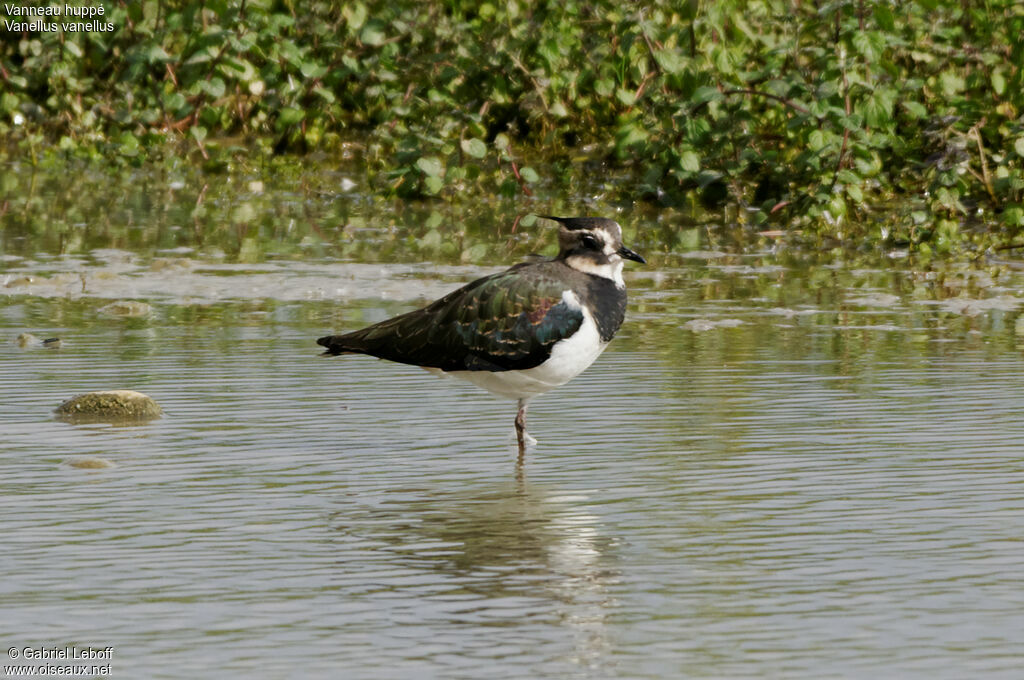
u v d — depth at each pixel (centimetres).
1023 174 2041
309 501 942
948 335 1427
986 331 1445
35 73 2836
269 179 2545
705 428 1105
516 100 2548
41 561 826
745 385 1235
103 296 1630
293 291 1664
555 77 2491
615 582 794
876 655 694
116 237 2034
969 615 743
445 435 1102
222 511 920
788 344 1391
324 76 2703
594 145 2509
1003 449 1038
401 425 1128
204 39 2581
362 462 1030
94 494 952
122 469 1007
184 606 760
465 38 2544
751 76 2255
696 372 1284
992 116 2214
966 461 1011
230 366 1305
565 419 1142
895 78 2244
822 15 2198
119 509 922
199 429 1108
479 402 1199
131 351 1359
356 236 2059
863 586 784
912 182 2266
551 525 892
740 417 1134
